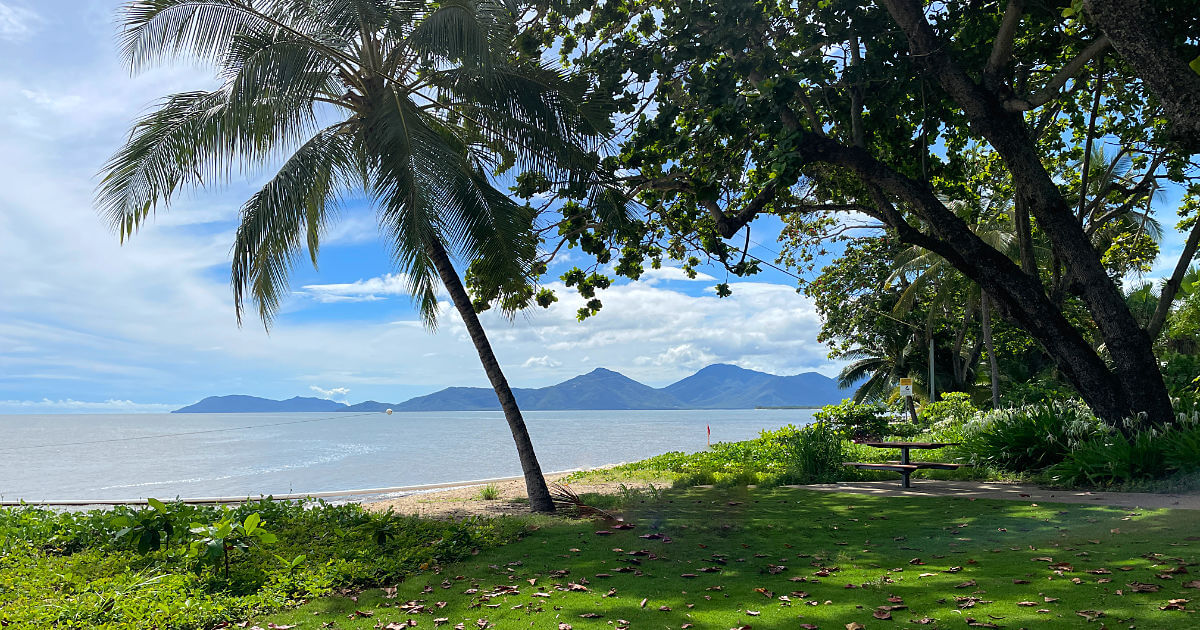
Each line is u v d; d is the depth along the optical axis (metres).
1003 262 13.48
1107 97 16.73
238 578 6.49
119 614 5.46
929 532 8.02
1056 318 13.27
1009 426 14.20
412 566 7.02
